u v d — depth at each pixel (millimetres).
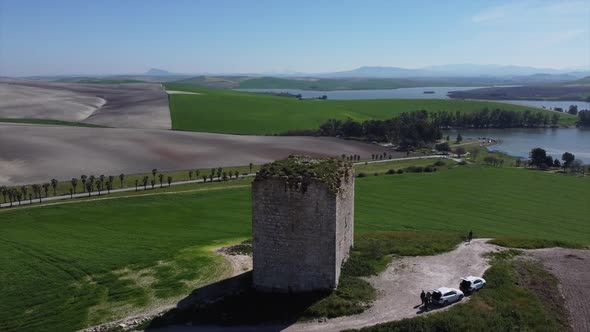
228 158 115125
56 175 93312
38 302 35938
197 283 38562
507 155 146875
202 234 54219
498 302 33938
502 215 71625
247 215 65000
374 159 127562
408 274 38875
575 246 49094
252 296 35562
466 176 101312
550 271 41375
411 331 29859
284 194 34344
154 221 61406
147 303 35438
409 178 97375
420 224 63344
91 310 34719
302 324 31453
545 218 71000
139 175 96688
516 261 43062
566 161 121062
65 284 38938
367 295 34781
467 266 40844
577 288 38000
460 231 60094
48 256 45344
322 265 34594
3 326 32719
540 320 32094
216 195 78000
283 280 35562
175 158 112125
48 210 68125
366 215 67500
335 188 33625
